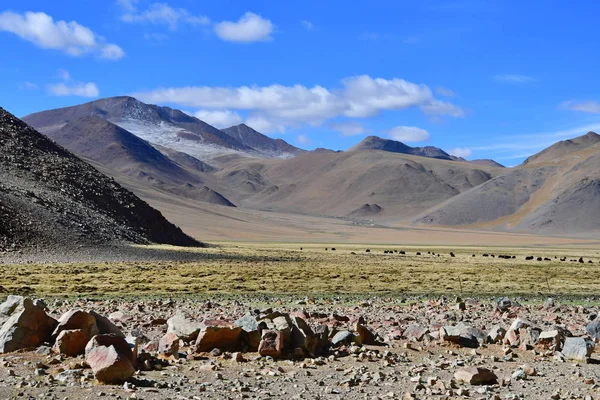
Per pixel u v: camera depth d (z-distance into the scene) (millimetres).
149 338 25062
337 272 84188
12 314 22094
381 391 17766
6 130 150000
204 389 17203
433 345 25625
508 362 22922
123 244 116875
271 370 19812
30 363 19078
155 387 17281
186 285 62031
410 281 72188
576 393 18094
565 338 26188
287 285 64375
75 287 56438
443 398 17062
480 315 37125
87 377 17672
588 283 74875
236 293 55688
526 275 85562
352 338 25094
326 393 17344
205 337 22391
